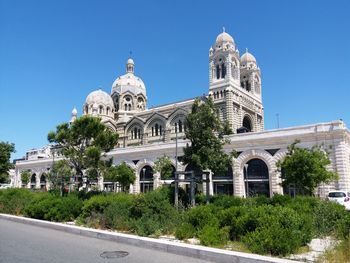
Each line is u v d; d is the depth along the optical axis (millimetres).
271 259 10086
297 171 38000
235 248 12586
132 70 125625
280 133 50688
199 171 30094
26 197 28188
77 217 22250
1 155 58531
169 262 11008
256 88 101750
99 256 11812
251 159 53500
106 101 113875
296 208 19844
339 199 35156
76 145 34781
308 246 13133
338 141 45281
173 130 82125
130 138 93562
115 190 68875
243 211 15133
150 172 67250
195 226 16109
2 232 17484
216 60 87312
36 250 12789
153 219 17469
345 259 10430
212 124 30203
